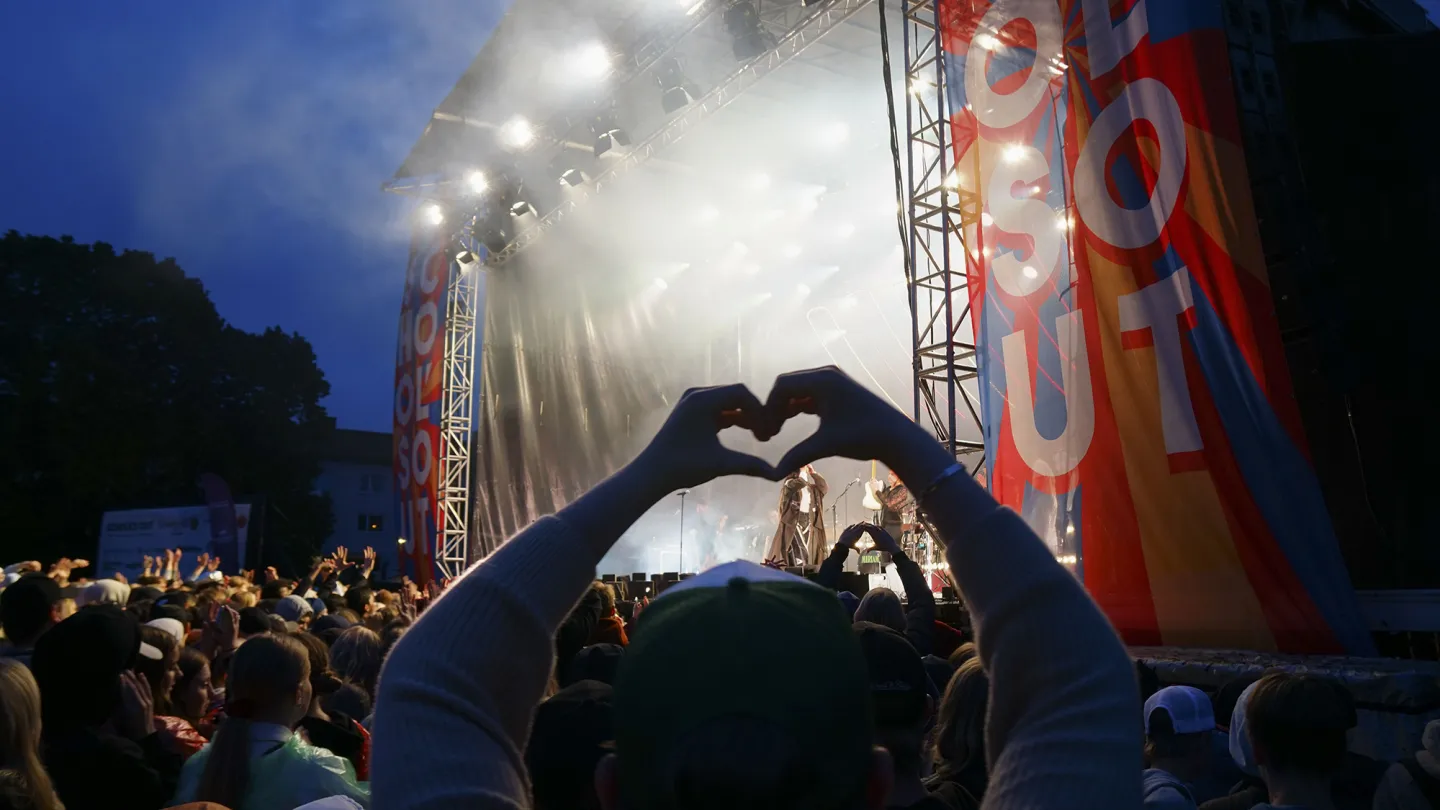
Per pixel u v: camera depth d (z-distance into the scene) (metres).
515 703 0.88
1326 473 8.20
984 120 9.91
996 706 0.89
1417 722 5.43
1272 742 2.38
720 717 0.64
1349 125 8.63
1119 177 8.41
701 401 0.99
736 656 0.66
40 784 2.16
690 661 0.67
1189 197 7.92
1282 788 2.37
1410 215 8.29
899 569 3.48
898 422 0.95
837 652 0.70
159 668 3.76
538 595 0.90
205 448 32.97
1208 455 7.62
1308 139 8.75
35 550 29.70
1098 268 8.50
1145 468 7.99
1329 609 6.96
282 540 34.03
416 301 20.97
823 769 0.65
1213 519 7.55
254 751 2.70
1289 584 7.15
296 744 2.76
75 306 32.19
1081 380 8.58
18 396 29.66
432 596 11.20
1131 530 8.02
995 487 9.25
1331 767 2.34
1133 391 8.15
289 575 33.09
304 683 2.92
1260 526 7.33
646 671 0.69
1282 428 7.32
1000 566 0.90
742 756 0.62
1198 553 7.60
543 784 1.93
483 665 0.85
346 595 7.89
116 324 32.62
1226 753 3.88
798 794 0.64
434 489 19.77
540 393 22.08
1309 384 8.31
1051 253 9.13
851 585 13.48
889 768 0.76
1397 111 8.48
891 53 16.14
